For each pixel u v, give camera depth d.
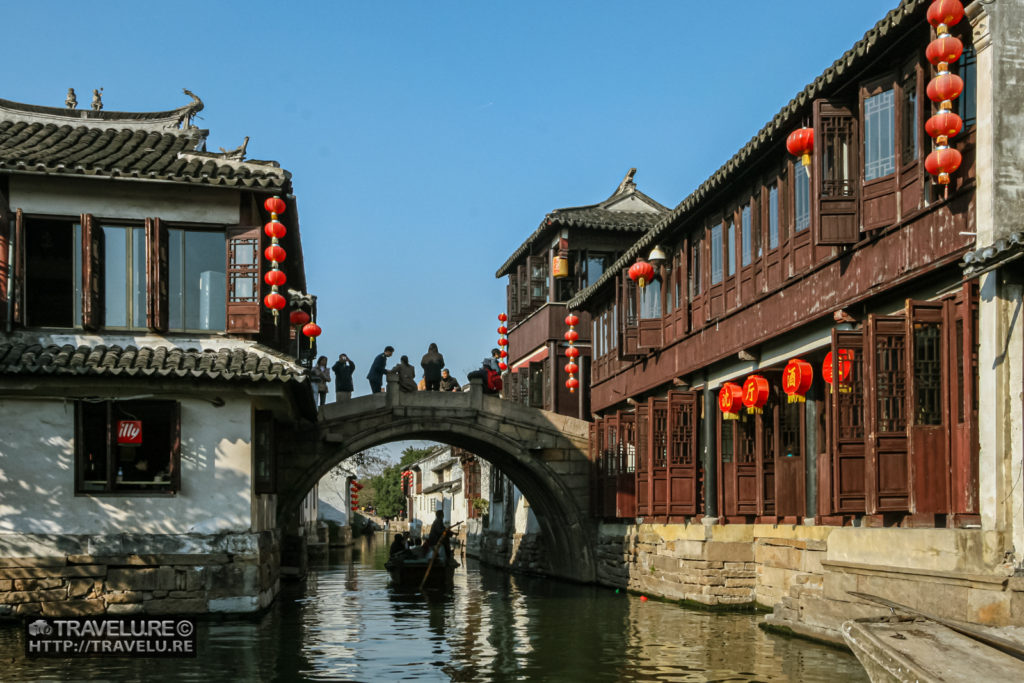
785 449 16.80
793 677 11.21
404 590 24.17
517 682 11.22
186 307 16.27
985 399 10.53
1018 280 10.34
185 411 15.87
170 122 18.95
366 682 11.20
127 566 15.50
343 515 63.66
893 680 7.51
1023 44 10.78
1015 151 10.66
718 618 16.98
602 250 30.66
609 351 25.25
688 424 19.80
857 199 13.30
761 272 16.50
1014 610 9.82
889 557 12.02
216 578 15.70
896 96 12.52
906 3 11.45
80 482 15.48
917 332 11.51
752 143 15.65
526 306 32.19
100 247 15.96
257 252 16.33
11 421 15.38
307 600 21.48
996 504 10.26
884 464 11.55
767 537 17.28
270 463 17.28
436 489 62.31
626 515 22.62
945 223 11.51
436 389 28.03
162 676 11.35
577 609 19.17
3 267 15.64
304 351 25.53
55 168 15.51
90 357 15.23
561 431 25.55
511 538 34.06
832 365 12.71
